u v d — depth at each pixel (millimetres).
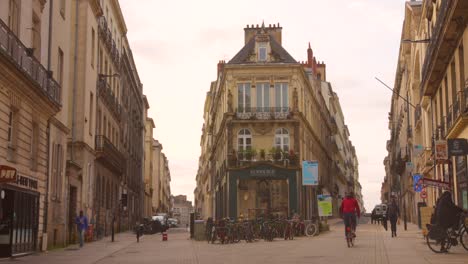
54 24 25250
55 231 25891
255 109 50125
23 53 19922
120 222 48562
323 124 73500
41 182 23000
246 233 27359
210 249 22203
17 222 19781
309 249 19516
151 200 94562
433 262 13750
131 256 19906
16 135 20000
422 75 33938
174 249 23203
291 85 50344
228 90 50562
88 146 33062
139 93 66875
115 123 44906
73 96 31875
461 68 24344
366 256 16062
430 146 37844
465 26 22656
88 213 32969
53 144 24969
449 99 26766
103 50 38625
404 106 59156
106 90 38781
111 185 42375
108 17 42219
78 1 32781
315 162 37188
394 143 82625
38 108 22156
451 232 16422
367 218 86750
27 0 21266
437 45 25750
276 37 57906
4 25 17922
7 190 19047
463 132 23969
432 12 32969
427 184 21016
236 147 49812
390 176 99125
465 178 23578
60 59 26812
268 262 15086
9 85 18688
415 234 29703
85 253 21984
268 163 48562
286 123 49875
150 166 92938
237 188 48844
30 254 21156
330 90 86562
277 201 48875
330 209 35906
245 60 51125
